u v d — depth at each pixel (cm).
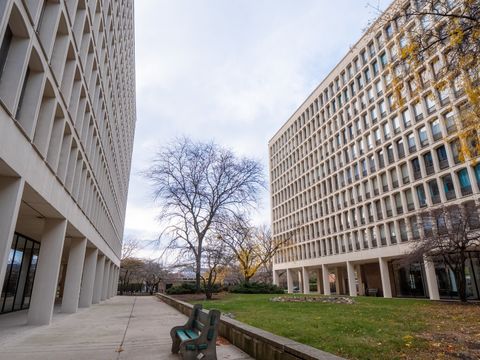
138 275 6956
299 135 5925
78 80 1401
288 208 6069
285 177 6312
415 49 748
